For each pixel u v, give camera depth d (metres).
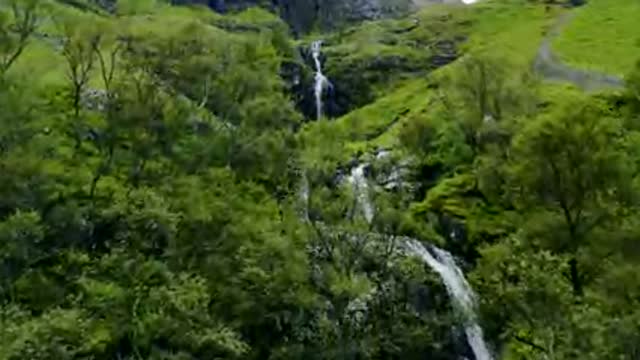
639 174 75.19
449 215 84.56
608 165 67.50
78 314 52.25
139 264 58.44
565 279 59.47
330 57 181.25
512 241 66.19
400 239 77.19
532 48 156.88
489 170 80.62
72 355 50.25
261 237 64.88
